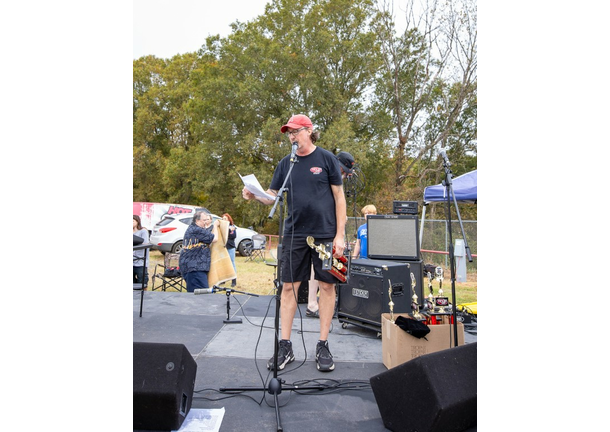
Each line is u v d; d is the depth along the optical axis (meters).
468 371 1.88
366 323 3.84
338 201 2.87
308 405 2.30
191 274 5.96
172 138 28.92
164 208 14.28
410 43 20.33
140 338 3.53
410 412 1.89
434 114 21.11
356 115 21.52
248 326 3.98
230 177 21.28
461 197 5.99
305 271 2.91
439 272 3.27
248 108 20.47
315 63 19.91
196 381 2.62
